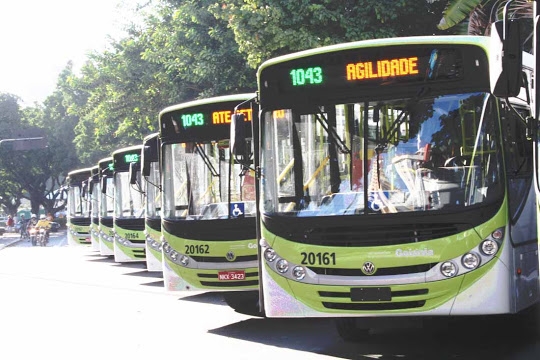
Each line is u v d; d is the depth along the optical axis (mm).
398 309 7598
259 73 8438
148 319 12047
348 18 18344
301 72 8203
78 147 58594
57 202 82312
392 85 7859
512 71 6082
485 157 7523
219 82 25375
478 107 7605
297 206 8055
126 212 20688
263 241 8258
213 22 25906
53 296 16016
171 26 30172
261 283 8812
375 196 7727
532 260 8406
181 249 11312
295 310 8016
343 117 7996
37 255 33156
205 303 13797
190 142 11625
